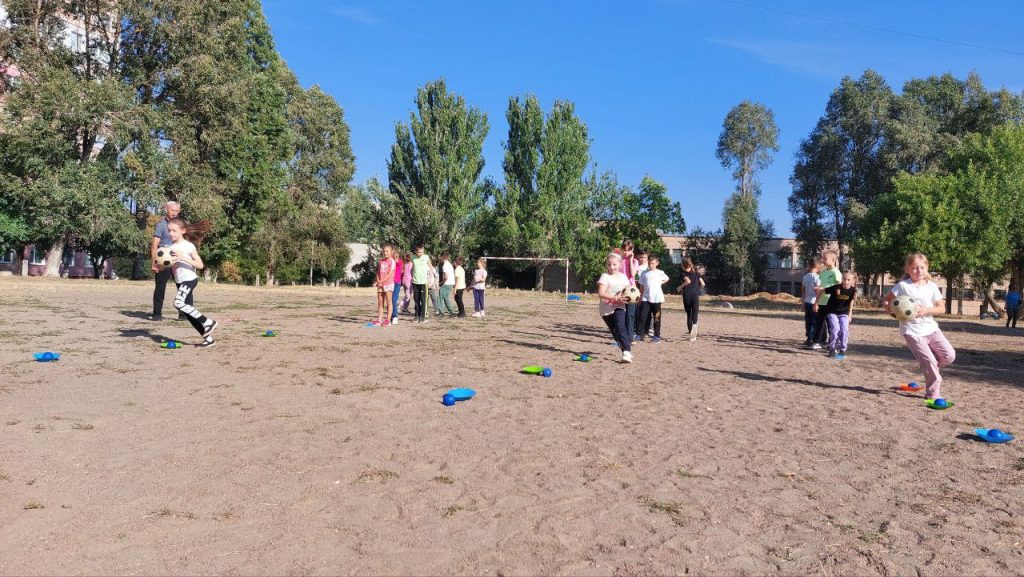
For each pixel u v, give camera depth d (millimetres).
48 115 30438
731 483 4465
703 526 3656
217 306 21562
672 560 3193
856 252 44219
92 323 13555
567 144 55000
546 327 17812
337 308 22750
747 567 3150
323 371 8672
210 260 43250
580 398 7449
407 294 22375
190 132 35969
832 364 11594
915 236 39188
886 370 10938
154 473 4281
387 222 55906
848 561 3256
